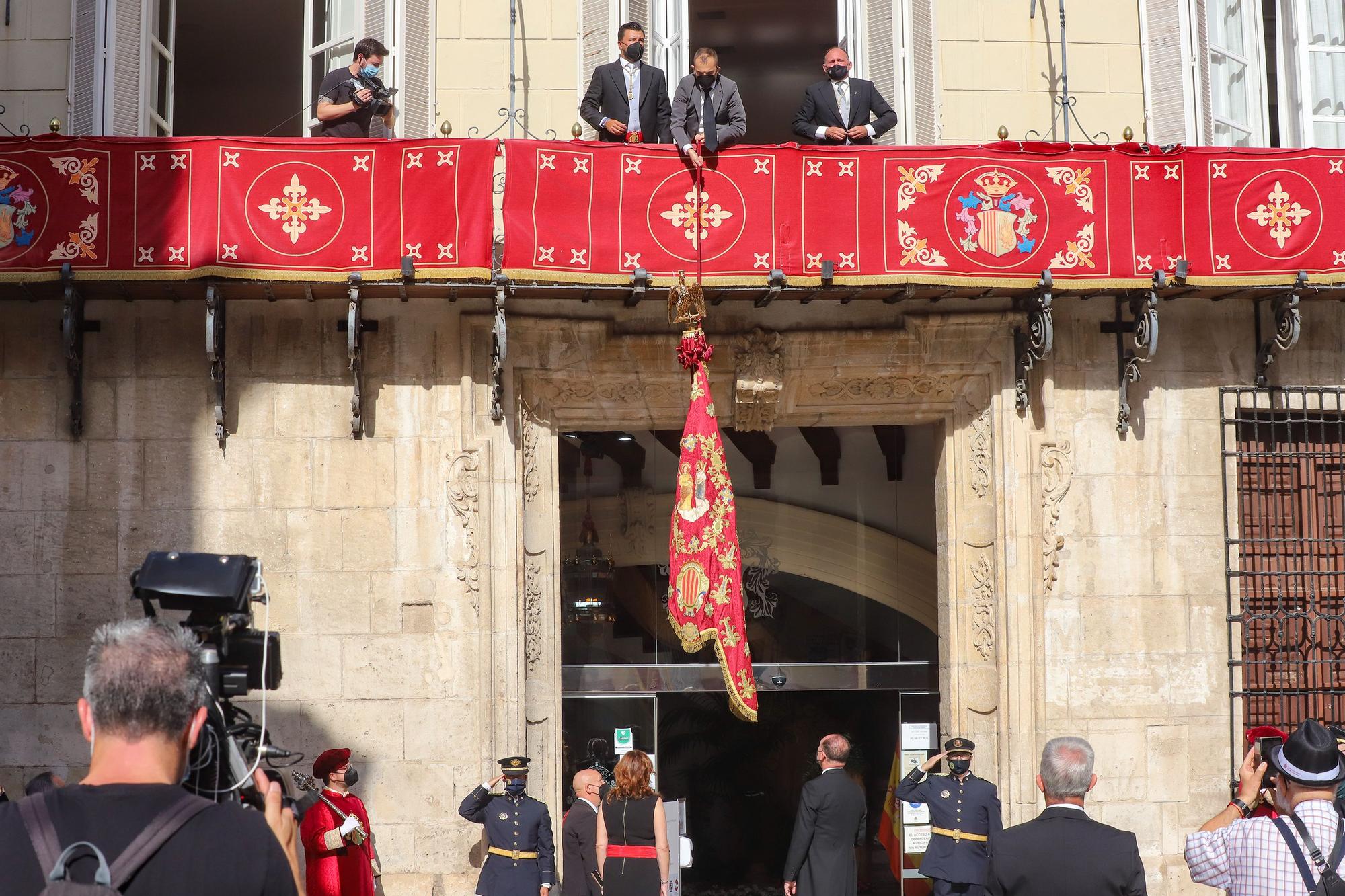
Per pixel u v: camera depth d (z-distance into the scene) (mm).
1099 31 14055
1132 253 12492
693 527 12172
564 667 13867
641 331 13148
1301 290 12641
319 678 12508
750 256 12219
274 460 12648
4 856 3910
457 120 13461
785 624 14211
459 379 12773
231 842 4047
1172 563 13180
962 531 13414
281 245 11867
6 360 12508
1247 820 6496
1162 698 13031
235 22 19531
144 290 12227
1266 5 15180
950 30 13891
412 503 12680
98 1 13164
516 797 11727
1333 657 13414
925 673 14156
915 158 12367
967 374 13352
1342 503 13539
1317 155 12602
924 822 14031
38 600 12359
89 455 12500
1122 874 6387
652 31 14156
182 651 4270
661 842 11102
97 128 13031
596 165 12148
